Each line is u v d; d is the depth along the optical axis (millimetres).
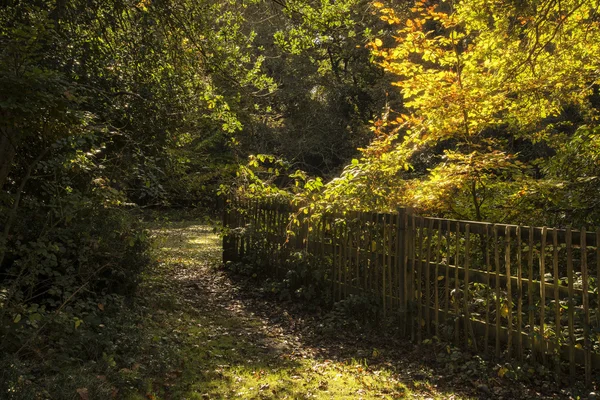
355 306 6945
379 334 6621
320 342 6520
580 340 4902
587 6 7562
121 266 6816
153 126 8148
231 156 21688
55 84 5016
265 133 27531
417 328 6289
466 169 6887
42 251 4984
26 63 4879
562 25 7633
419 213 7152
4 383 3904
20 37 4906
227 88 10445
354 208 7461
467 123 7465
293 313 7738
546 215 6973
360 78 29000
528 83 7441
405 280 6379
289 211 8828
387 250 6766
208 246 15414
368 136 28094
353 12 20844
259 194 9641
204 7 8969
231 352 5941
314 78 29625
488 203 7430
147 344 5551
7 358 4242
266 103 22453
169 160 8414
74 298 5949
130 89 8211
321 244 7949
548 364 5074
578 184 6895
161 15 8227
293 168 30062
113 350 5074
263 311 7992
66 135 5602
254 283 9492
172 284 9297
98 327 5637
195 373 5129
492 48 7379
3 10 6480
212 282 9859
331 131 30469
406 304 6367
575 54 7871
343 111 30781
